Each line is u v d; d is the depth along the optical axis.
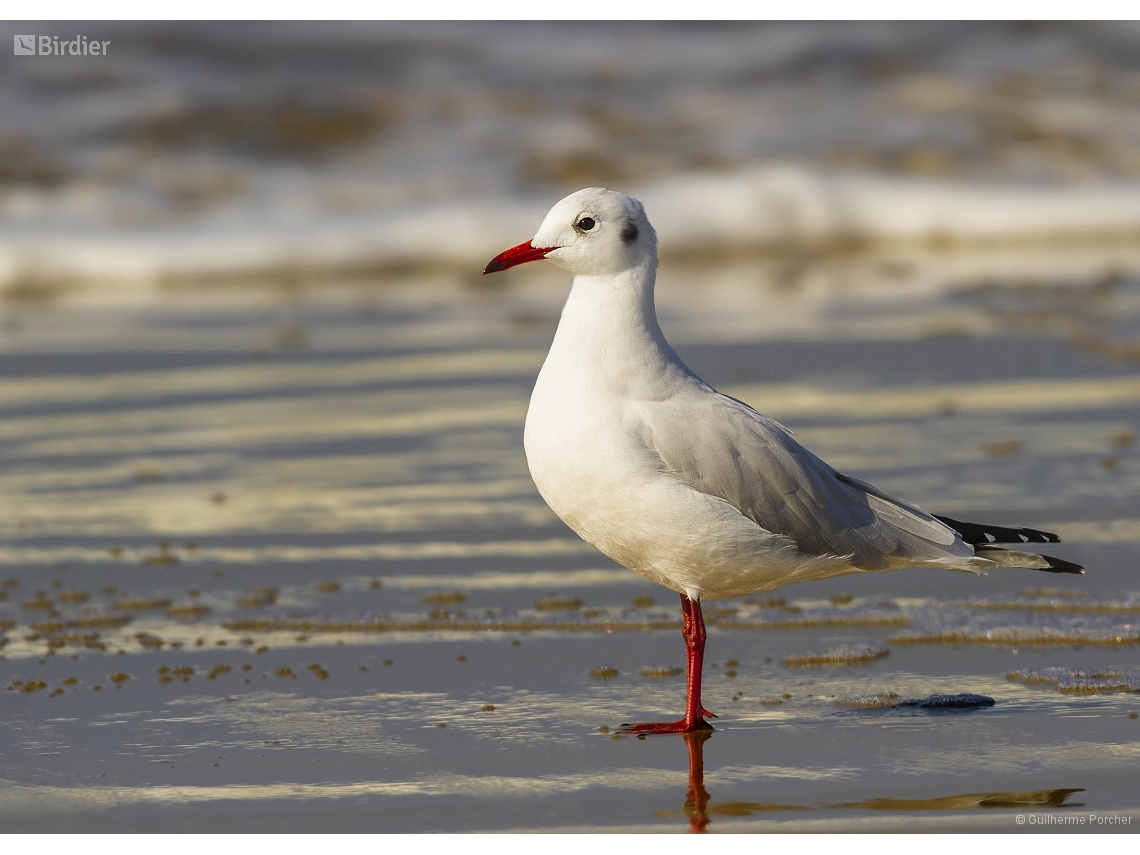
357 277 23.28
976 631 9.14
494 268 8.09
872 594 10.05
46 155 27.16
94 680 8.41
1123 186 27.58
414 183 26.56
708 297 20.81
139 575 10.41
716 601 9.98
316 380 16.38
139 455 13.58
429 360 17.31
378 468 13.13
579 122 29.73
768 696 8.21
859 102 31.38
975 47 34.31
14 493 12.42
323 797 6.81
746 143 28.89
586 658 8.88
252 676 8.52
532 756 7.32
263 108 29.69
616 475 7.77
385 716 7.88
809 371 16.08
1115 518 11.27
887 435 13.62
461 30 34.12
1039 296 20.38
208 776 7.04
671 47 34.12
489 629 9.40
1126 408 14.51
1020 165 28.44
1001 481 12.22
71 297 21.70
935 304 19.97
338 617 9.48
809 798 6.79
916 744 7.42
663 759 7.27
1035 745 7.38
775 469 7.91
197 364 17.22
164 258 23.03
